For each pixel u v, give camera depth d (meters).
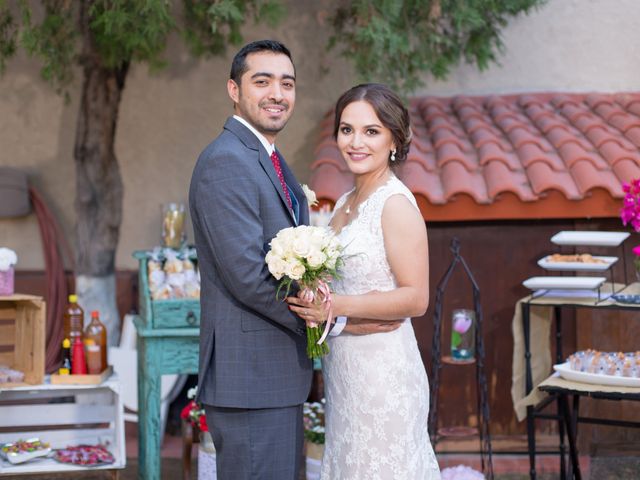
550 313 4.89
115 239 6.14
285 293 3.04
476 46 5.74
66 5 5.29
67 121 6.39
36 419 4.84
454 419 5.33
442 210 5.04
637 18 6.42
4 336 4.71
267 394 3.12
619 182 5.00
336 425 3.29
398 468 3.18
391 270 3.18
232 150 3.07
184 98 6.42
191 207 3.20
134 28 5.12
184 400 6.12
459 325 4.57
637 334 5.22
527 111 6.09
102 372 4.67
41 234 6.32
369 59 5.24
